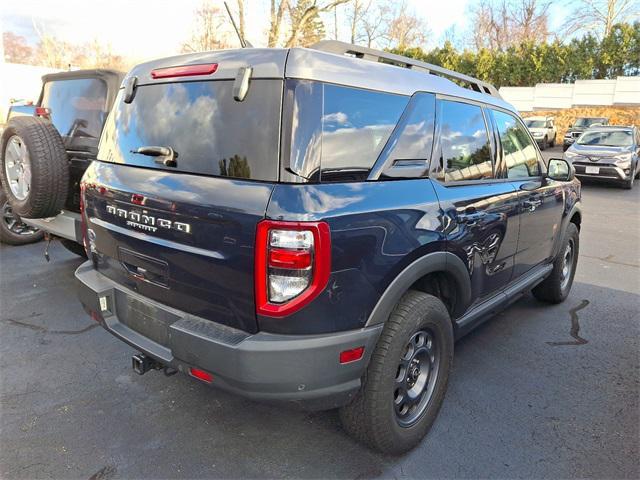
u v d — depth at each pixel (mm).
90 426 2836
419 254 2504
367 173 2371
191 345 2217
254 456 2621
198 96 2412
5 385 3234
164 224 2355
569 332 4332
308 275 2033
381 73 2568
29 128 4332
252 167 2141
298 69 2150
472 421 2982
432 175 2779
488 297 3488
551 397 3273
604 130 14844
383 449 2570
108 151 2914
